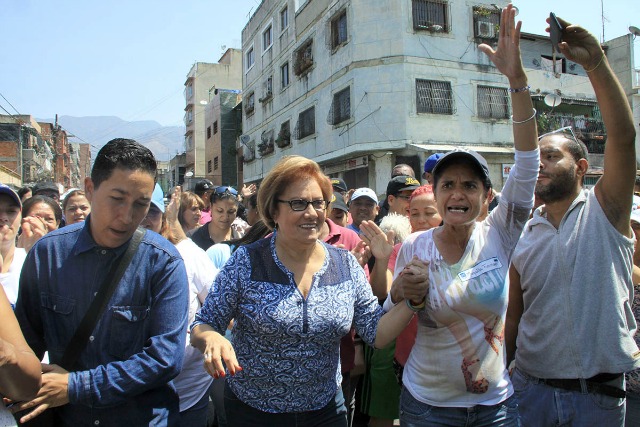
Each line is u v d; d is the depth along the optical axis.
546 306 2.44
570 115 18.58
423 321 2.29
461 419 2.20
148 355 1.95
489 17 17.55
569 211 2.46
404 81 16.44
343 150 17.61
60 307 1.99
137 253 2.06
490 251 2.27
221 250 3.72
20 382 1.61
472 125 17.09
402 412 2.38
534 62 19.36
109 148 1.95
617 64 20.39
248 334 2.20
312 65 20.14
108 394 1.85
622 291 2.38
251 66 28.03
